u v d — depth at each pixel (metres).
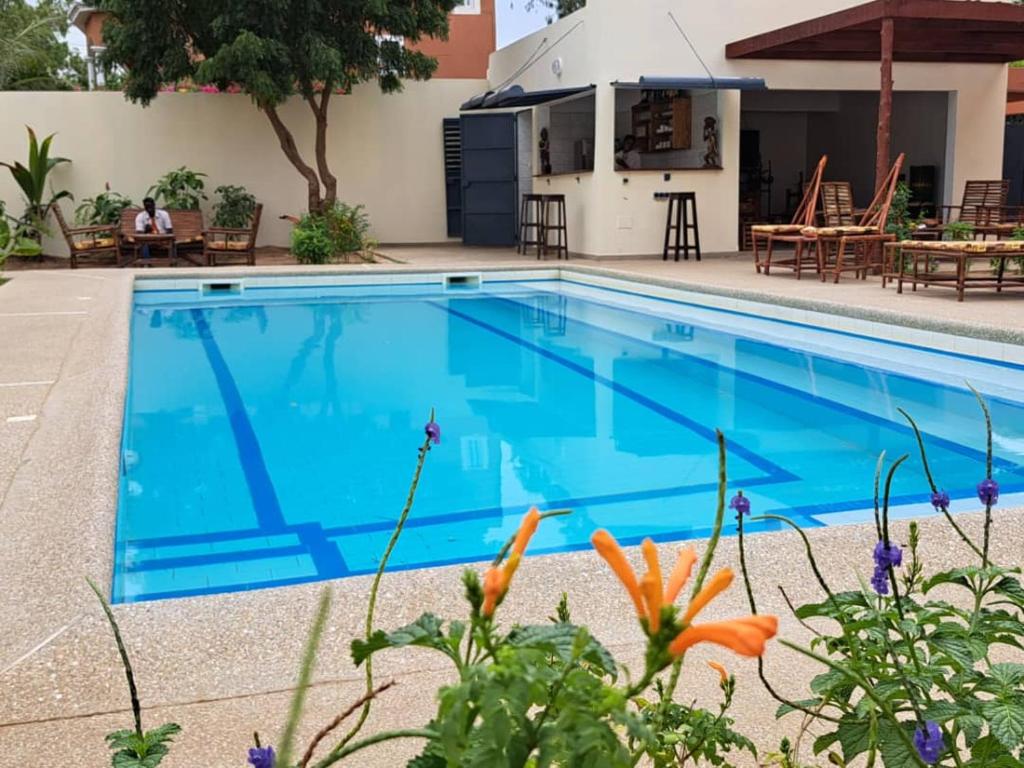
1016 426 5.52
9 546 2.85
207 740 1.86
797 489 4.55
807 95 16.98
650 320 9.88
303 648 2.22
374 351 8.27
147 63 13.41
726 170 13.12
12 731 1.90
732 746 1.78
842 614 1.36
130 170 15.05
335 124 15.77
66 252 14.87
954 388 6.52
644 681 0.69
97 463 3.73
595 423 5.87
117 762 1.12
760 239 13.25
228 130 15.30
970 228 10.45
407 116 16.03
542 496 4.54
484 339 8.85
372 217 16.16
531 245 14.91
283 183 15.65
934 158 14.59
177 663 2.15
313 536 4.06
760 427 5.70
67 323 7.64
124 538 4.04
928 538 2.78
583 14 12.91
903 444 5.26
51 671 2.10
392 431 5.72
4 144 14.62
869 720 1.33
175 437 5.59
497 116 15.29
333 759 0.86
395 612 2.38
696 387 6.80
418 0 13.70
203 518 4.28
